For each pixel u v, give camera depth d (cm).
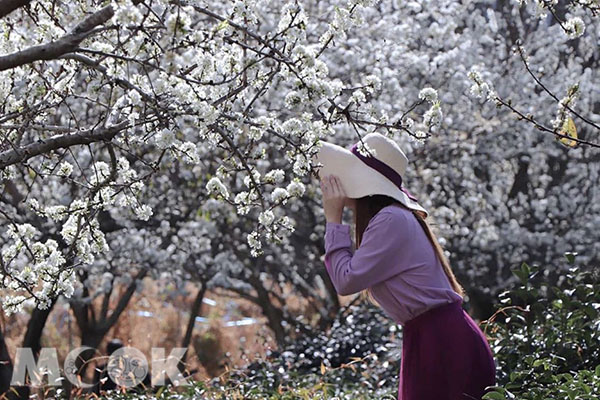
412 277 395
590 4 436
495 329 576
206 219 1313
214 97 368
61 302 1432
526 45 1367
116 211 1191
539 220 1479
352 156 417
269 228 376
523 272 575
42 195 1134
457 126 1327
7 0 311
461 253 1433
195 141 1081
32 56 316
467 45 1240
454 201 1423
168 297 2309
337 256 402
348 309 1230
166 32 326
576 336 531
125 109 403
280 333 1608
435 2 1225
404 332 406
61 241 1109
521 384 472
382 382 712
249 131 376
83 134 372
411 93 1266
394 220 397
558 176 1491
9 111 419
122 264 1330
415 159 1325
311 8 1116
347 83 1134
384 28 1172
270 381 735
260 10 1071
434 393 391
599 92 1341
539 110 1348
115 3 310
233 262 1467
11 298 397
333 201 413
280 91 1057
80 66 405
